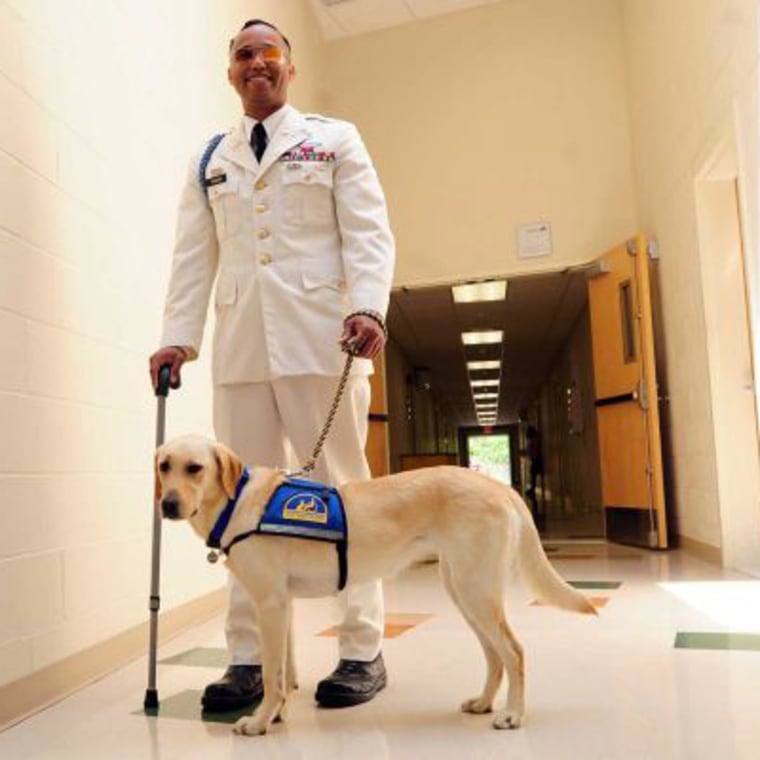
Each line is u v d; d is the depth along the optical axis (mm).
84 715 1858
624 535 5312
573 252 5617
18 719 1833
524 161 5766
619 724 1637
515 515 1735
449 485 1732
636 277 4988
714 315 4078
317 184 1959
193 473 1654
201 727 1732
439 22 6016
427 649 2420
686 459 4699
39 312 2078
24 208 2033
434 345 10578
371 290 1882
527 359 12961
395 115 6031
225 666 2336
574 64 5762
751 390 4020
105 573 2365
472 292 7102
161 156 3027
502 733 1607
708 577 3686
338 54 6188
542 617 2850
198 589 3084
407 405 11445
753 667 2066
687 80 4168
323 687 1850
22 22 2070
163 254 2998
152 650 1913
